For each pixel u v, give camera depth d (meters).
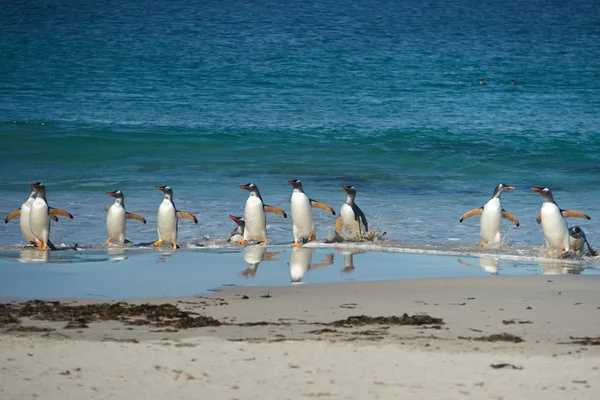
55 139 33.47
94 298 11.12
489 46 78.19
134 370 7.29
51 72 57.75
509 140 37.38
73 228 18.98
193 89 51.56
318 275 13.31
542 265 14.74
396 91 53.31
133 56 65.75
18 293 11.46
